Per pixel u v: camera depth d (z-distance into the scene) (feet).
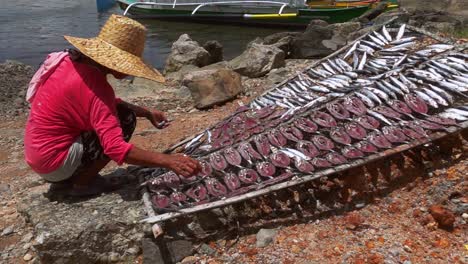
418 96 14.78
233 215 12.54
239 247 11.97
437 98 14.66
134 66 11.80
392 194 12.96
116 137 11.44
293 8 65.16
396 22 23.36
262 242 11.87
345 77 17.46
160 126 15.05
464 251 11.04
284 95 17.65
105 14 77.30
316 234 12.00
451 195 12.53
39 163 12.23
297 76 19.13
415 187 13.05
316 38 30.91
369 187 13.15
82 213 12.27
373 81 16.01
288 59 31.63
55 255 11.65
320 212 12.71
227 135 14.88
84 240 11.69
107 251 11.91
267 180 12.55
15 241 14.02
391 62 17.83
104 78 11.85
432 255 10.97
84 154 12.43
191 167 11.68
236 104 24.04
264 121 15.31
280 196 13.05
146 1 72.79
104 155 12.80
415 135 13.33
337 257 11.18
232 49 57.41
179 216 11.68
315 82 18.02
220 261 11.62
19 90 35.70
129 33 12.14
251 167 13.10
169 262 11.70
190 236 12.14
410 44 19.04
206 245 12.05
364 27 35.73
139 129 22.53
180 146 16.03
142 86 27.43
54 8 82.17
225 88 24.38
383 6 56.65
